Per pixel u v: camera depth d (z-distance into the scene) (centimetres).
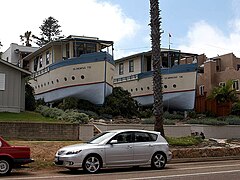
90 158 1498
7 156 1412
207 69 5416
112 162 1539
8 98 3052
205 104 4809
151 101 4575
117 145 1559
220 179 1256
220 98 4600
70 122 2748
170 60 4734
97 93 3681
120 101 3878
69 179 1282
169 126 3058
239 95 4925
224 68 5503
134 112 3975
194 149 2134
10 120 2636
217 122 3659
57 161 1523
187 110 4481
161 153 1658
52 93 3966
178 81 4447
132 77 4884
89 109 3700
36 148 1889
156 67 2216
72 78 3744
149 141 1648
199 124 3684
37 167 1619
